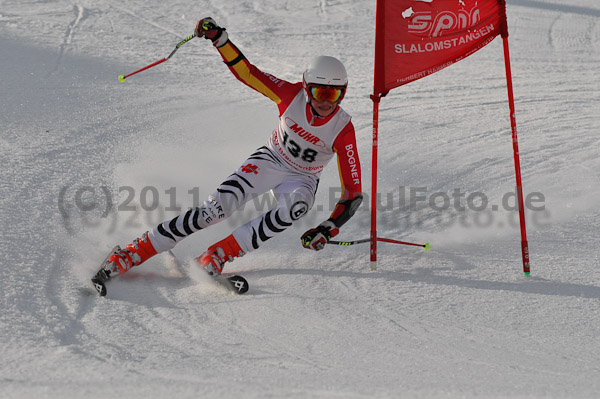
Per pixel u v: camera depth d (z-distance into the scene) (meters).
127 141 24.77
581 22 55.91
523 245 14.78
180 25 50.00
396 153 25.05
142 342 11.22
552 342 11.61
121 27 47.81
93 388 9.45
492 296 13.63
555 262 15.63
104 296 13.14
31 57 37.66
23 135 24.11
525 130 28.23
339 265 15.43
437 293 13.76
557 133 27.78
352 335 11.73
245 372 10.16
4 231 15.54
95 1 54.94
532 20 55.88
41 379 9.67
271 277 14.61
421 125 28.94
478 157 24.59
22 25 45.47
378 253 16.23
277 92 14.61
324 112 13.91
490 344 11.49
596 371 10.53
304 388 9.65
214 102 31.48
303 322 12.23
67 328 11.61
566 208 19.58
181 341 11.33
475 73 39.59
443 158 24.50
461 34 15.05
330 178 22.73
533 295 13.70
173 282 14.25
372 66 40.94
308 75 13.68
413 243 15.74
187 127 27.28
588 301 13.41
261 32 49.28
